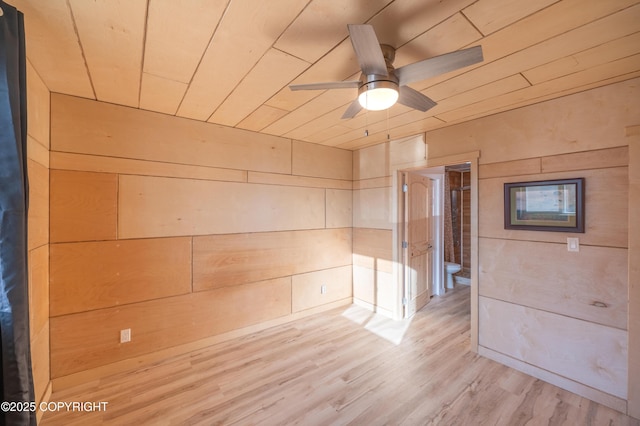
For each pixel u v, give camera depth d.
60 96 2.32
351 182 4.43
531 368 2.56
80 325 2.40
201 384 2.43
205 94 2.34
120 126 2.58
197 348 3.00
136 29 1.51
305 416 2.07
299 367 2.69
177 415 2.07
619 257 2.12
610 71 1.96
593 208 2.23
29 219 1.83
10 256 1.21
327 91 2.28
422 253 4.37
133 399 2.23
